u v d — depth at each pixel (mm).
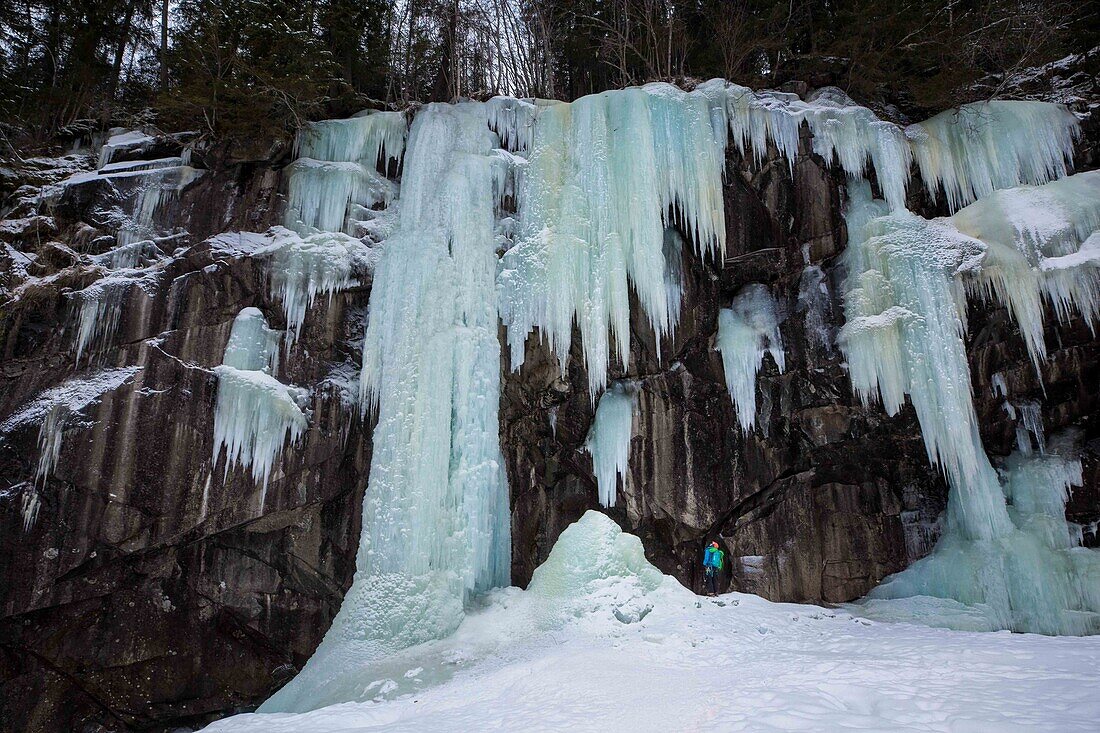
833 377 13469
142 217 14812
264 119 14742
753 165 14430
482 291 13445
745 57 19078
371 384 12859
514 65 22031
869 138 14461
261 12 15547
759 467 13680
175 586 12188
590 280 13492
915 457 13719
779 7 17719
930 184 14523
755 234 14203
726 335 14078
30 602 11164
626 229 13672
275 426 12641
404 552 11016
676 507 13414
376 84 20453
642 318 13562
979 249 12891
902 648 7785
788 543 13602
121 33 20562
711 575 12758
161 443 12047
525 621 10375
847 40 16750
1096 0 16500
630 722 5488
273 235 14383
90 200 14617
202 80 14531
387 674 9453
